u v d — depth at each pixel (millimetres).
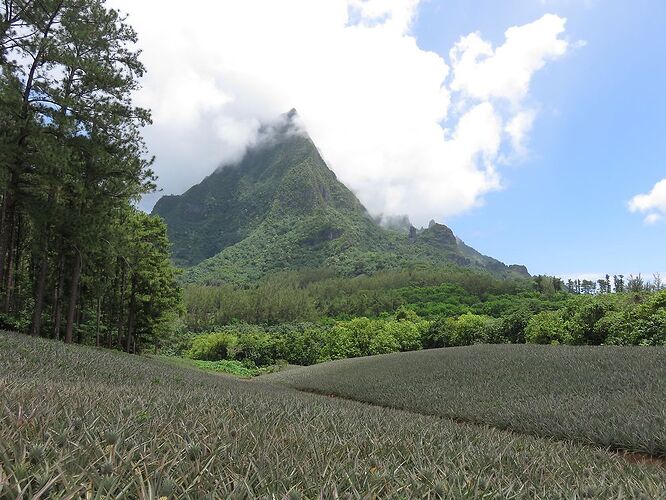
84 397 3225
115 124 20406
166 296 39219
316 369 31141
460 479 1958
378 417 5020
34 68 18875
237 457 1914
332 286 161125
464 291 129375
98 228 20422
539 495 1924
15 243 25156
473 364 18391
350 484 1647
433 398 13125
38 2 18469
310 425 3295
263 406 4449
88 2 20219
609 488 2139
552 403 9781
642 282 35469
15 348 10125
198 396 4941
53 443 1679
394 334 56312
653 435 6383
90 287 28109
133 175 20859
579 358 15625
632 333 23578
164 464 1533
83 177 20266
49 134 18359
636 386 10672
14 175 18094
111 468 1438
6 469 1303
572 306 32094
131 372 10047
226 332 94375
